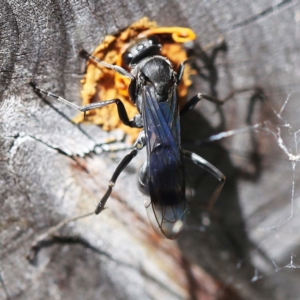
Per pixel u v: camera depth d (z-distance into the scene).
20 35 0.08
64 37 0.08
